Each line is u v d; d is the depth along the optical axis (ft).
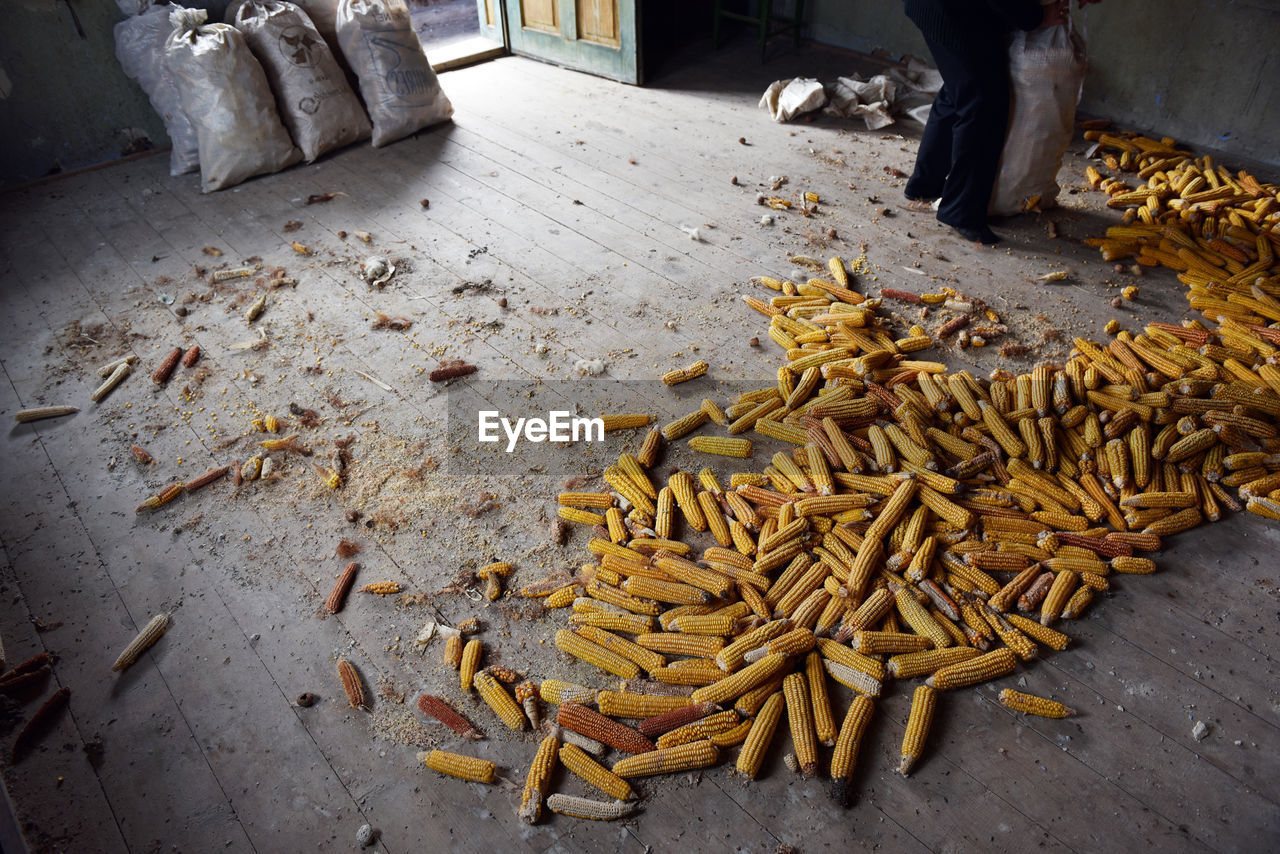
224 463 8.66
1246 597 6.91
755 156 14.93
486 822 5.54
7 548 7.72
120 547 7.70
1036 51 11.09
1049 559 7.08
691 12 20.70
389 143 15.76
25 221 13.46
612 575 7.09
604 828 5.49
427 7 25.13
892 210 12.99
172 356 10.12
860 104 16.16
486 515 7.95
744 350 10.05
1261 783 5.60
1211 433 8.05
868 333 9.97
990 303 10.72
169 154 15.75
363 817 5.59
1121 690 6.23
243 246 12.58
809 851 5.32
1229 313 10.07
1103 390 8.79
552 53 19.36
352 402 9.43
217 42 13.23
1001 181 12.16
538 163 14.88
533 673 6.49
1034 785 5.64
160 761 5.96
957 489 7.64
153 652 6.73
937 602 6.71
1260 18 13.26
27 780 5.84
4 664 6.62
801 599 6.77
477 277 11.63
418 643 6.75
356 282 11.61
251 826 5.56
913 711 6.03
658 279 11.47
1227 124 14.33
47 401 9.59
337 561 7.51
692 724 5.92
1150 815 5.44
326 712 6.26
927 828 5.41
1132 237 11.75
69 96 14.57
